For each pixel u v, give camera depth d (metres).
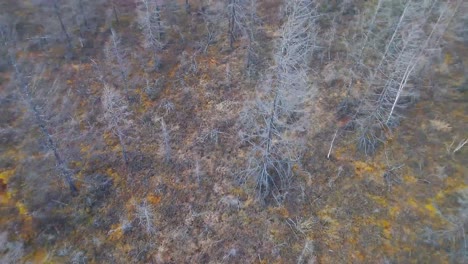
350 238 22.25
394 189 23.91
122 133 27.03
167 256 22.14
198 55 31.44
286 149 25.34
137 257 22.08
